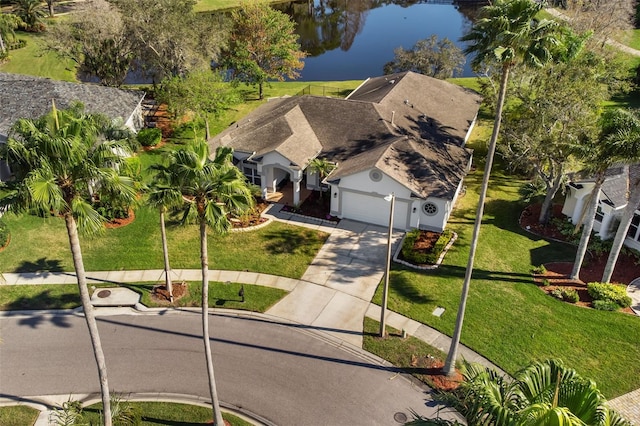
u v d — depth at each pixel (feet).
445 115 134.00
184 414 66.18
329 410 66.95
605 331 79.51
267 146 115.65
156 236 102.89
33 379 71.10
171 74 152.46
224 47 168.66
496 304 85.30
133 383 70.64
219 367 73.46
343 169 108.06
